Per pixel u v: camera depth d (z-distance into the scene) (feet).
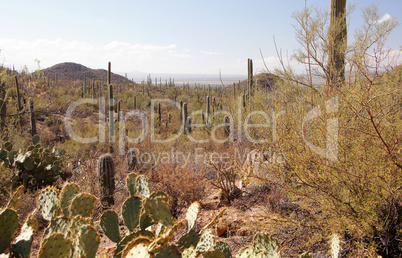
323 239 9.94
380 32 12.32
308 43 14.66
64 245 4.91
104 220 6.30
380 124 8.86
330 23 15.66
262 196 15.42
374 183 9.00
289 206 12.89
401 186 8.62
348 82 10.75
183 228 12.81
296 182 11.07
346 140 9.77
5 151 19.66
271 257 5.57
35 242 12.82
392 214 9.07
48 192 6.41
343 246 9.56
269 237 5.79
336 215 9.33
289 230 10.79
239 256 5.94
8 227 5.32
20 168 19.25
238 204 16.69
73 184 6.13
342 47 13.93
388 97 9.43
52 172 20.29
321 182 9.77
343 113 10.52
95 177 19.85
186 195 17.88
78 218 5.33
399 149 8.67
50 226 5.77
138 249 5.00
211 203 18.49
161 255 4.87
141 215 6.05
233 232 12.89
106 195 18.67
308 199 10.59
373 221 8.79
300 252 9.94
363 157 9.20
